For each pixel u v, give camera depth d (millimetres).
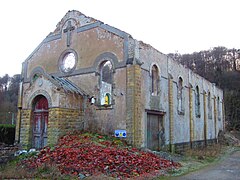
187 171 12195
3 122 40594
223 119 36531
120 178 9320
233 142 32062
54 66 19031
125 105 15172
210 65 72812
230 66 72438
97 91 16516
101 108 16078
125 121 15000
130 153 12516
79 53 17906
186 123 22078
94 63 16984
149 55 17188
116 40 16281
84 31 17969
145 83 16422
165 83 19062
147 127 16375
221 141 31047
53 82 15445
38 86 16266
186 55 78062
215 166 14555
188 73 23688
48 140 14984
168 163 13078
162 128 18125
